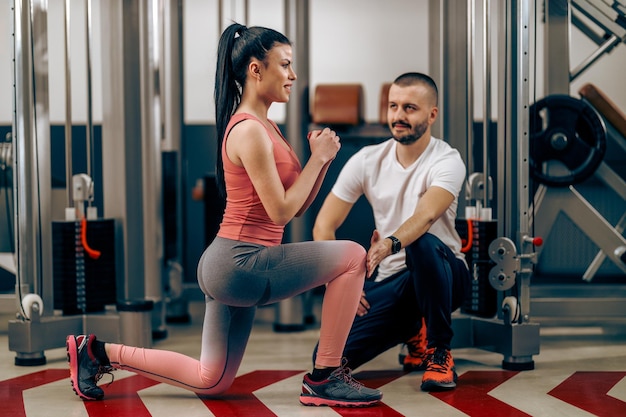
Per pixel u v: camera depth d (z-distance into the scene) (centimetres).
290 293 263
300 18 437
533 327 331
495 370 333
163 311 421
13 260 427
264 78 258
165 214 455
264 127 252
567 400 283
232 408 273
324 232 328
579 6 421
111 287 373
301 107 440
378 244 280
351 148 566
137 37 398
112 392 297
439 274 294
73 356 281
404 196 320
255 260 256
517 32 336
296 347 389
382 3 660
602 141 396
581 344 393
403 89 310
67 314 364
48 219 366
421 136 312
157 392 296
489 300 345
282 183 260
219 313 266
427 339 303
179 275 459
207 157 601
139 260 405
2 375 327
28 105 354
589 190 538
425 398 286
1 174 422
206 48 641
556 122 398
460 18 371
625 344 393
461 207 363
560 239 510
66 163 364
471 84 348
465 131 372
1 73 439
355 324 311
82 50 515
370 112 664
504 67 341
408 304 313
